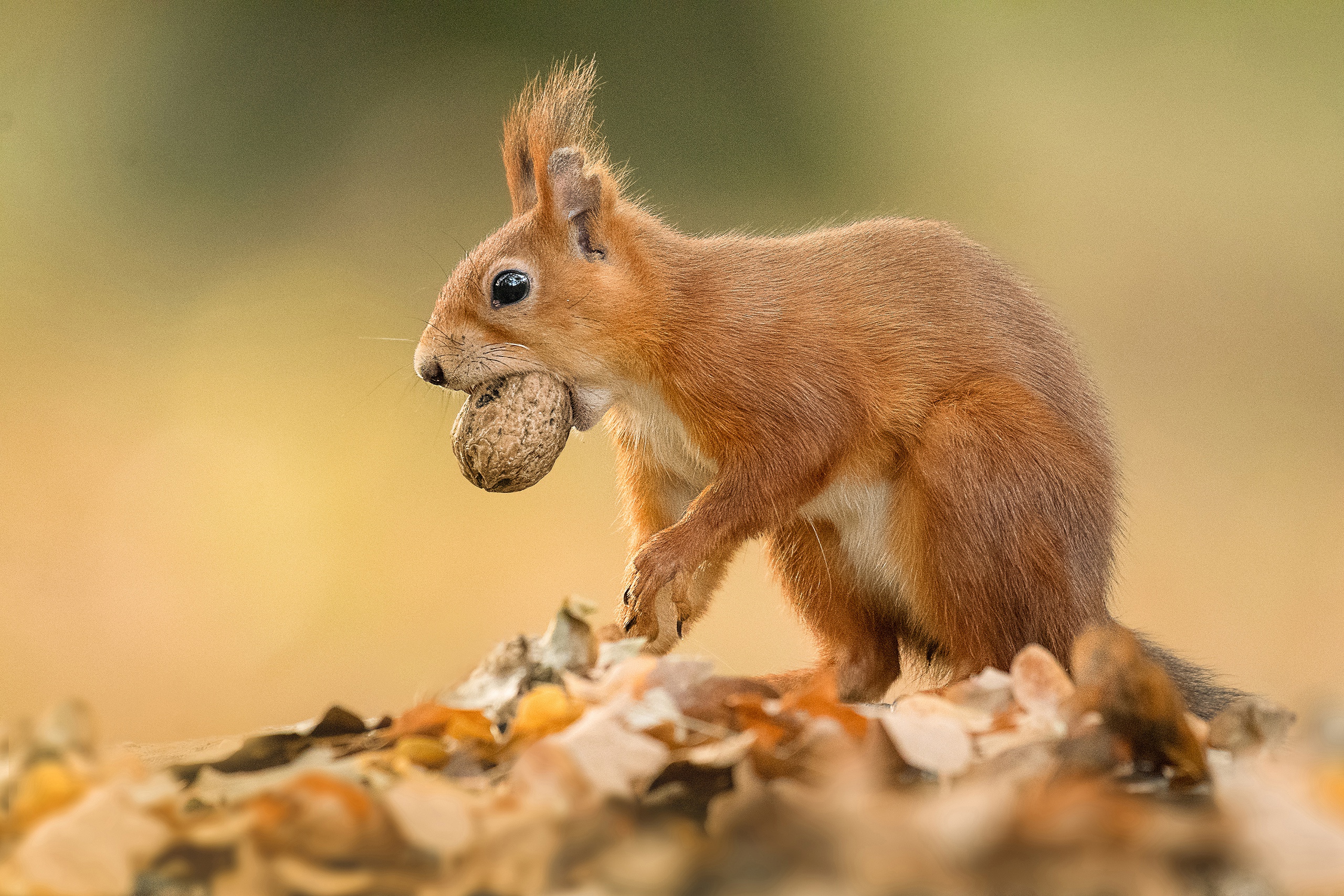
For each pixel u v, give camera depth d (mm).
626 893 4086
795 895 4082
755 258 4312
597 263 4305
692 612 4332
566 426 4305
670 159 7938
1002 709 4184
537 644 4199
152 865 4105
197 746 4230
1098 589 4293
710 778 4148
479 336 4301
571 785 4125
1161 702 4145
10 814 4121
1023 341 4312
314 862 4105
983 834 4086
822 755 4145
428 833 4105
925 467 4285
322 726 4188
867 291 4309
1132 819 4086
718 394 4297
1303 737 4164
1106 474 4305
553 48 7988
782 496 4297
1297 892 4086
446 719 4180
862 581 4328
